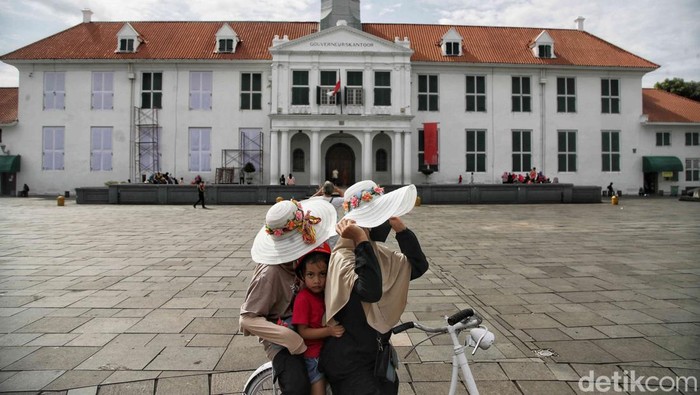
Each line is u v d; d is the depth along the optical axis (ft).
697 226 54.95
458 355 9.86
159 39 122.83
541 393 13.46
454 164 119.44
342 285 9.12
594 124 122.11
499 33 132.98
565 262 33.09
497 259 34.40
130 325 19.26
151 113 115.75
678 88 166.09
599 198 97.96
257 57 115.96
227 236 46.37
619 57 124.57
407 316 20.66
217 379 14.37
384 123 110.32
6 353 16.24
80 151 116.26
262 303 9.66
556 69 120.98
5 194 117.60
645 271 29.86
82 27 126.52
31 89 116.47
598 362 15.47
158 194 93.86
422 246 40.57
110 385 13.92
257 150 116.37
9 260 33.42
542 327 18.99
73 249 38.22
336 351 9.20
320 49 110.32
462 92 119.85
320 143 110.52
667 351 16.37
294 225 9.61
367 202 9.83
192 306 22.00
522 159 120.67
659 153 124.26
